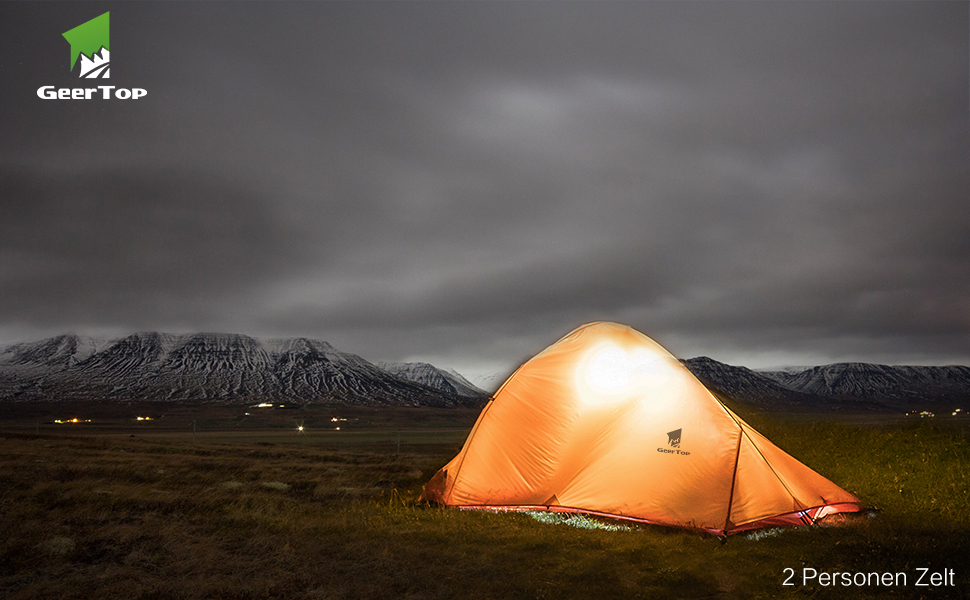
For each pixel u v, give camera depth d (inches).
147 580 288.2
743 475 404.2
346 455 1069.8
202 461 879.7
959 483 482.3
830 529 380.8
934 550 324.5
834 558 321.7
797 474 427.5
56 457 876.6
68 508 452.8
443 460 956.6
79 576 294.0
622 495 422.3
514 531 383.2
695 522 392.8
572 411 463.5
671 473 416.8
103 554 332.5
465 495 470.6
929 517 401.4
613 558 327.3
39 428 4207.7
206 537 365.4
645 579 297.1
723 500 396.2
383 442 2477.9
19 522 392.8
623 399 454.0
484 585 285.6
